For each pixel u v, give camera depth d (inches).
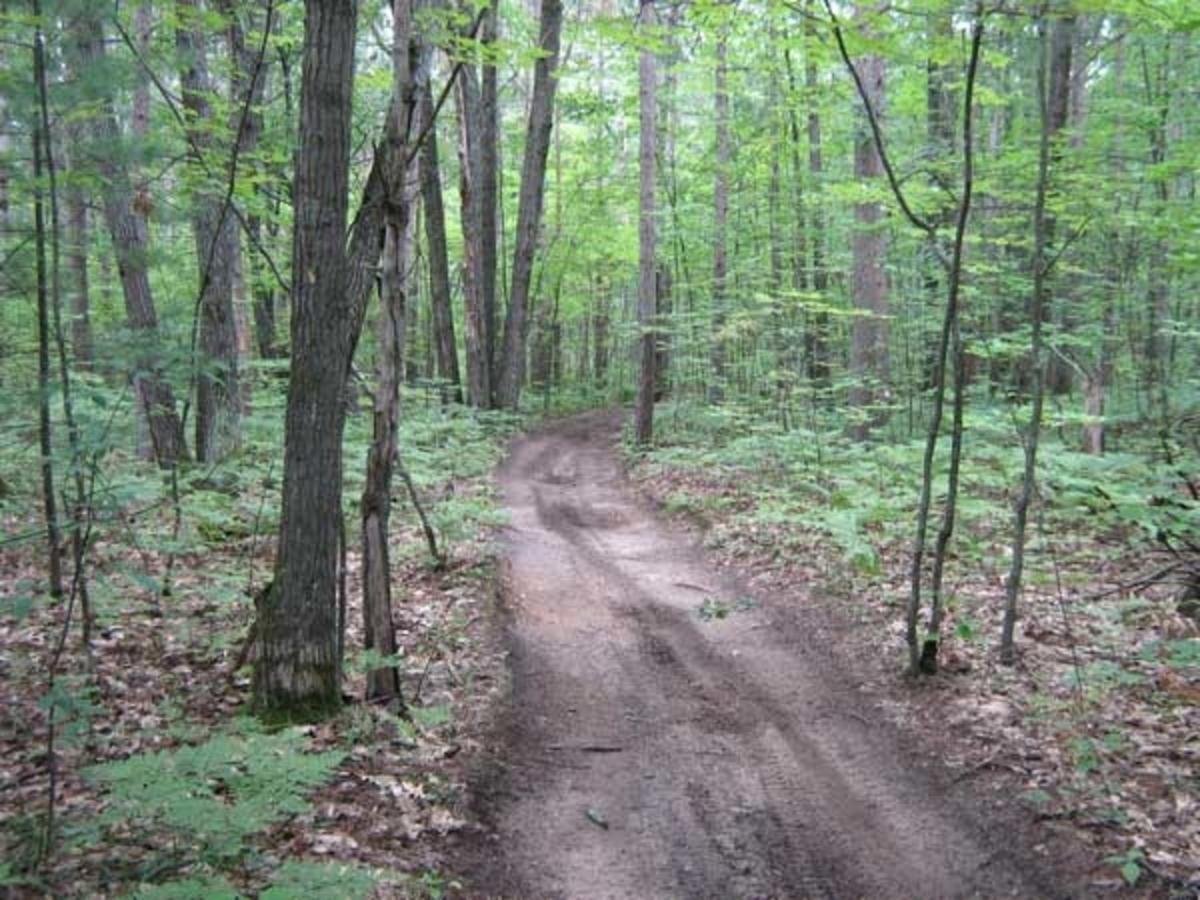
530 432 1110.4
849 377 619.5
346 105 228.5
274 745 176.4
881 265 601.0
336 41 223.9
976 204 557.0
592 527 571.5
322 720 239.9
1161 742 226.7
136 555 374.6
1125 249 595.2
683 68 775.1
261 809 152.3
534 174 1001.5
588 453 941.2
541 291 1542.8
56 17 239.1
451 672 294.2
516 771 238.7
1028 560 370.9
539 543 507.8
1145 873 179.3
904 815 216.4
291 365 239.6
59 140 290.2
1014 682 272.4
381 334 251.9
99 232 518.9
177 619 323.0
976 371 707.4
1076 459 352.2
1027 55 277.0
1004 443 497.7
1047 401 536.7
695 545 500.1
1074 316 545.6
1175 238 447.5
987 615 324.8
